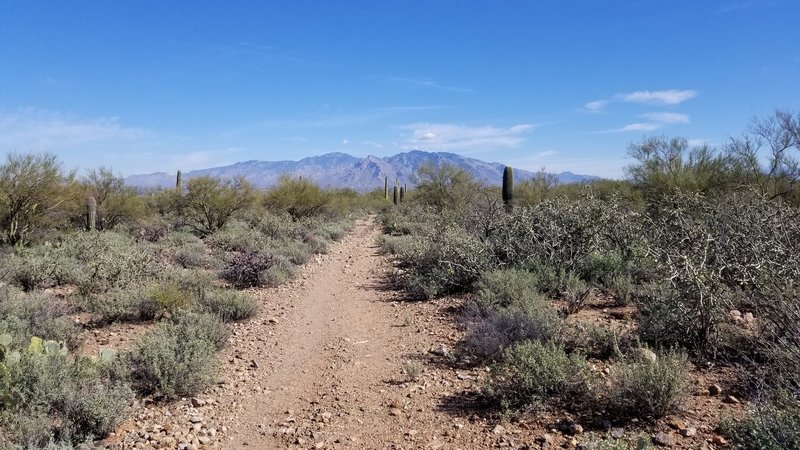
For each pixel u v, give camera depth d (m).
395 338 8.39
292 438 4.98
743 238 6.66
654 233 9.94
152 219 25.55
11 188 16.47
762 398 4.12
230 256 16.48
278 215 29.52
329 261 17.62
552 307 8.12
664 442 4.24
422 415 5.33
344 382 6.49
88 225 21.06
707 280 5.98
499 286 9.38
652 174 19.95
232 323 9.27
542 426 4.80
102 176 23.19
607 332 6.46
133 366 6.00
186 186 25.02
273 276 13.09
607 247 11.12
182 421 5.29
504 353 5.99
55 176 17.44
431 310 9.98
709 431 4.38
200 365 6.20
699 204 8.33
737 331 5.95
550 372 5.22
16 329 7.14
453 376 6.39
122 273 11.05
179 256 15.29
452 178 31.91
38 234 17.77
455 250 11.73
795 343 4.55
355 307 10.77
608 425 4.66
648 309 6.64
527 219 11.55
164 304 9.16
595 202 11.46
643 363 5.14
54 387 5.05
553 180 29.20
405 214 33.38
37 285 11.34
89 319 9.10
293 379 6.67
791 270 5.65
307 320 9.73
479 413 5.22
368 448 4.71
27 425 4.42
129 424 5.14
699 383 5.33
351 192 58.22
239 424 5.32
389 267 15.88
